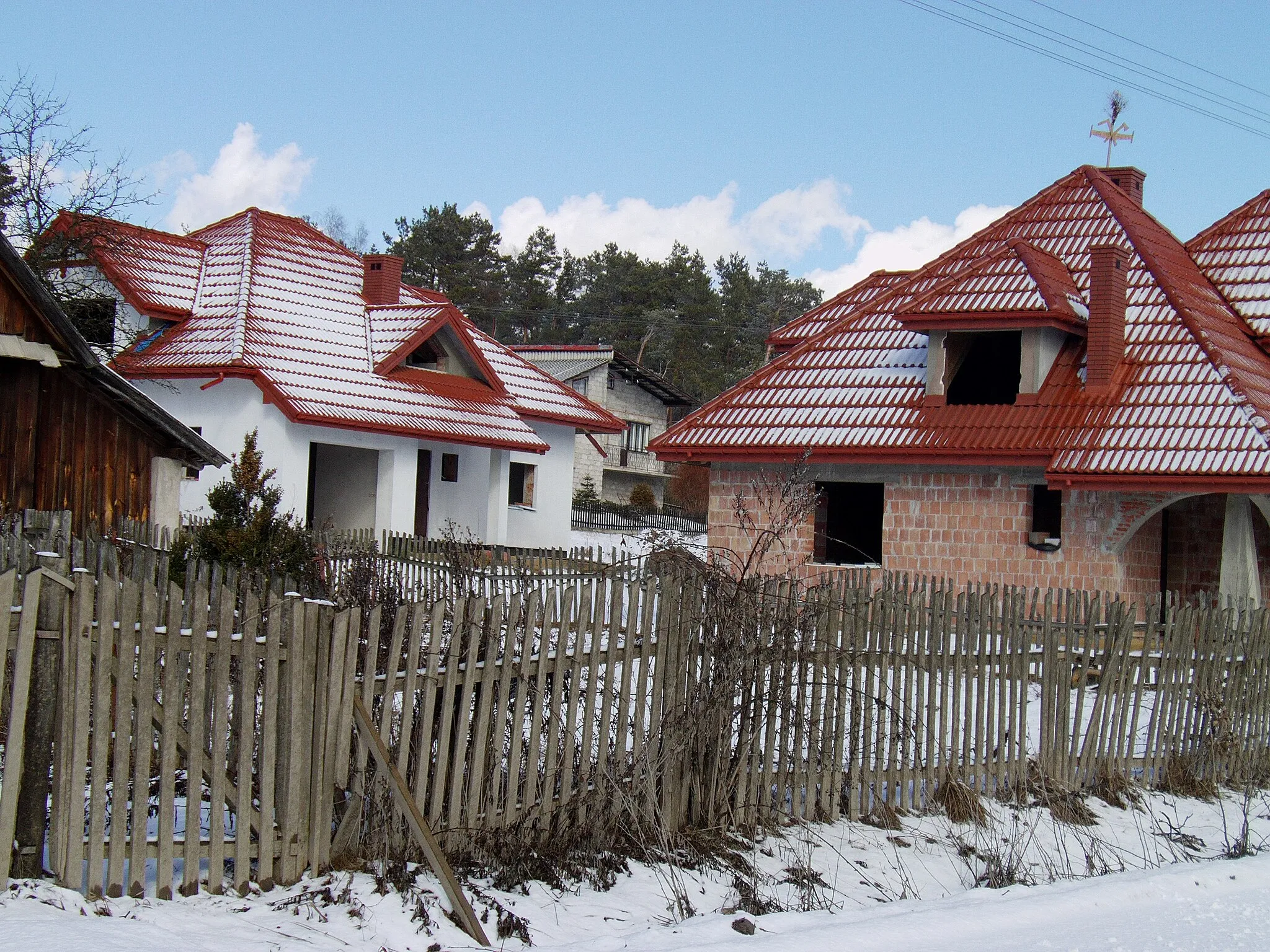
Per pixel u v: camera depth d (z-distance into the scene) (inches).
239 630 265.7
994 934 279.0
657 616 339.0
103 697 243.0
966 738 409.1
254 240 1245.1
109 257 1131.3
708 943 256.4
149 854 250.5
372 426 1067.3
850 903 315.9
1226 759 489.7
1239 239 943.7
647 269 3518.7
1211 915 300.2
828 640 373.4
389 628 323.9
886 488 802.8
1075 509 748.0
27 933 216.5
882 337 892.0
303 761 268.4
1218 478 685.9
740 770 353.1
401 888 269.0
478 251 3444.9
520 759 307.1
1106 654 452.1
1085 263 874.8
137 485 600.7
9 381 567.5
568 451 1379.2
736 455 827.4
